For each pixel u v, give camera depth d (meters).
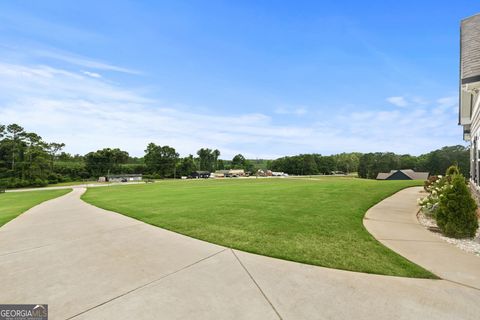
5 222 6.34
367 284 2.51
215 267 3.02
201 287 2.51
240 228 4.89
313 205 7.35
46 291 2.49
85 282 2.68
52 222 6.09
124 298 2.32
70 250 3.78
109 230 5.03
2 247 3.98
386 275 2.72
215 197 10.68
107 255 3.53
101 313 2.08
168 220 5.81
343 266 2.98
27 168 46.22
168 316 2.01
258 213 6.38
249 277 2.71
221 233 4.56
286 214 6.13
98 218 6.44
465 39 6.32
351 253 3.42
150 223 5.57
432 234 4.39
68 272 2.95
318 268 2.93
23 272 2.97
